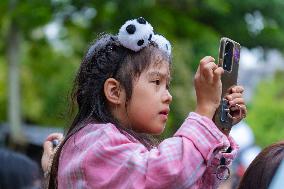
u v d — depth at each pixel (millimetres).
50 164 3682
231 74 3410
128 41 3400
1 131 15891
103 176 3219
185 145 3160
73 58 18250
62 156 3467
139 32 3393
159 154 3168
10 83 14094
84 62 3566
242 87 3428
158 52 3436
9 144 13930
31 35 14859
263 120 29172
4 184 5543
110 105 3445
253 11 17391
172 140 3205
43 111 22750
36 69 19484
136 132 3438
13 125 14039
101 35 3662
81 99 3553
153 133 3414
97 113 3443
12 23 13781
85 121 3459
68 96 3682
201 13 15539
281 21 17594
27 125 21438
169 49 3521
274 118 29141
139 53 3416
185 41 14711
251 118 29109
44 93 21969
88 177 3250
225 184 6270
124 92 3408
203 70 3285
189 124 3234
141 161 3168
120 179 3182
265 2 17156
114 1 12594
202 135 3197
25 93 22219
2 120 22969
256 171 3275
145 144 3414
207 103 3293
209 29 14094
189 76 15984
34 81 21531
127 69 3406
